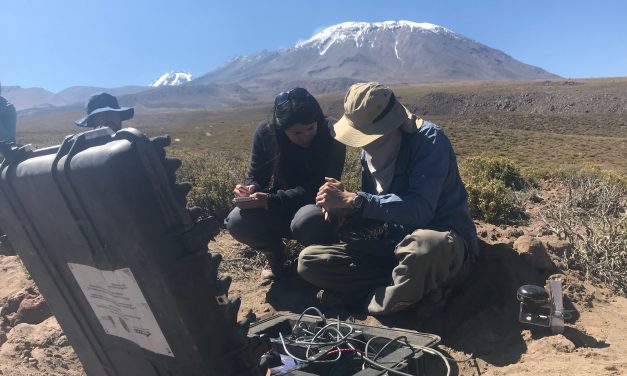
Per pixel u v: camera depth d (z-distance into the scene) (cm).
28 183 195
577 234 473
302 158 411
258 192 420
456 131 8319
